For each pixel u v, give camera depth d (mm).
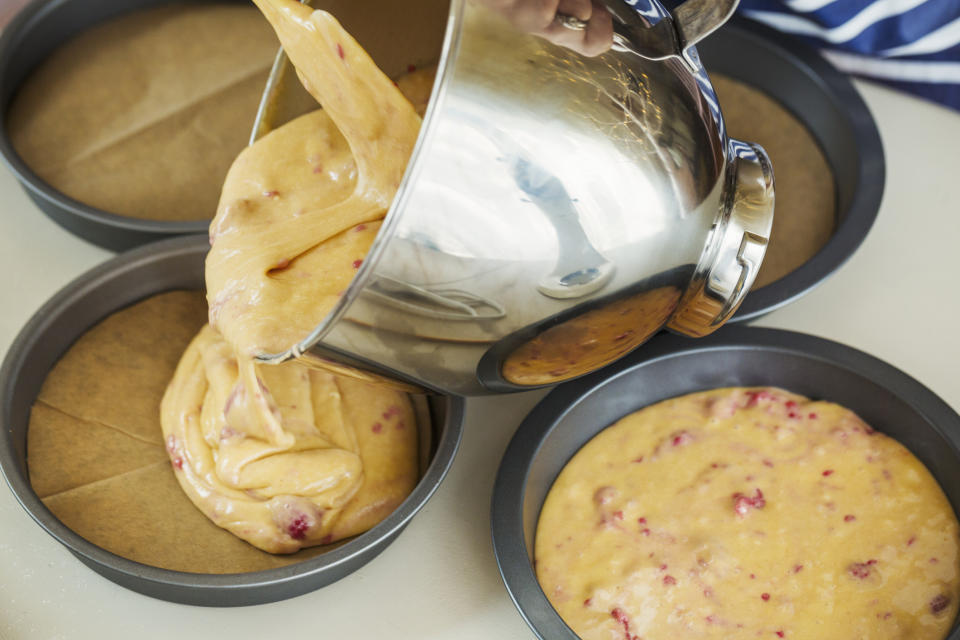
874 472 1085
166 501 1127
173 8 1698
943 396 1174
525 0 785
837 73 1417
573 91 796
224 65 1602
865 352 1128
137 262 1251
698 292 963
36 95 1562
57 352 1221
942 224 1340
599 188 811
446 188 756
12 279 1333
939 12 1367
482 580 1060
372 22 1061
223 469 1112
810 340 1139
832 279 1291
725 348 1140
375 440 1153
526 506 1042
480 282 796
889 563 1014
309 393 1171
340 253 994
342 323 805
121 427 1192
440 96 741
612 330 904
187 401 1183
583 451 1137
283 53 1078
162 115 1525
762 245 937
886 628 967
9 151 1342
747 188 948
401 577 1066
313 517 1072
